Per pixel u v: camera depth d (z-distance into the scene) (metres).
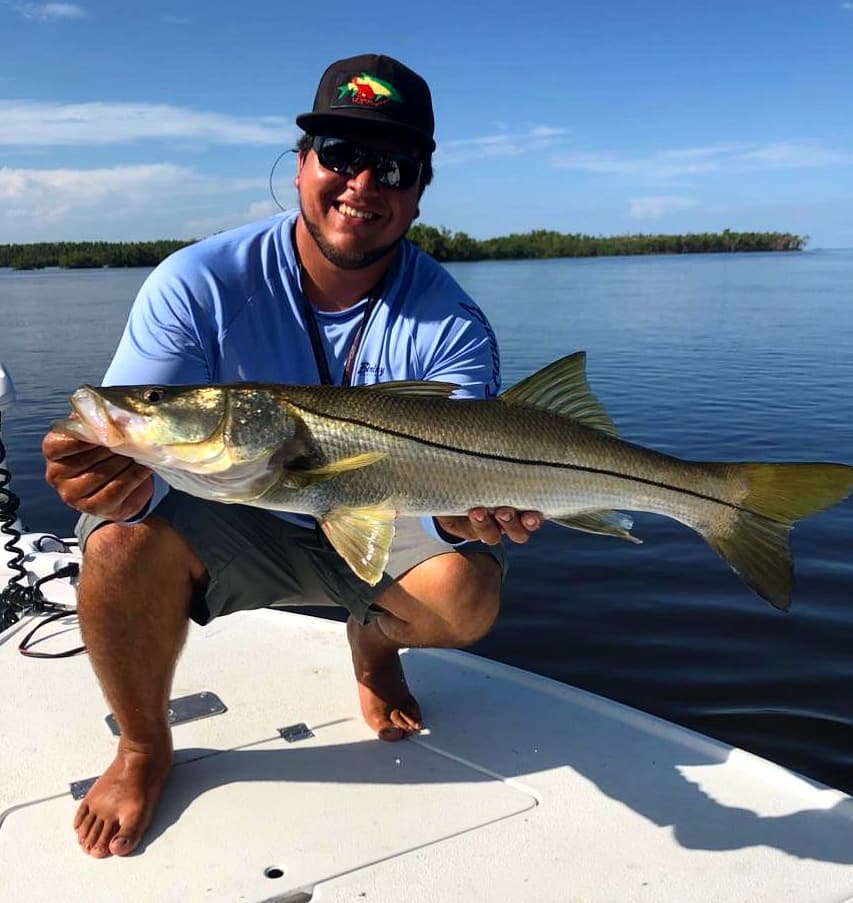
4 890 0.94
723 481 1.17
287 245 1.27
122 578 1.05
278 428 1.06
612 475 1.16
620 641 2.02
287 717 1.28
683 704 1.77
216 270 1.22
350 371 1.28
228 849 1.01
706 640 2.01
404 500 1.10
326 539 1.21
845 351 7.38
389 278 1.29
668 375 6.14
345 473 1.08
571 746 1.23
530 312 12.15
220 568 1.18
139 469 1.01
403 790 1.12
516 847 1.02
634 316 11.30
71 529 2.75
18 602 1.59
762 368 6.40
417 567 1.19
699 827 1.06
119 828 1.01
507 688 1.39
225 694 1.34
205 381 1.21
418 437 1.09
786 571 1.15
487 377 1.29
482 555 1.23
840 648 1.95
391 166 1.20
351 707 1.31
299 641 1.52
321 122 1.19
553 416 1.15
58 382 5.63
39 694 1.33
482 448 1.11
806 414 4.58
